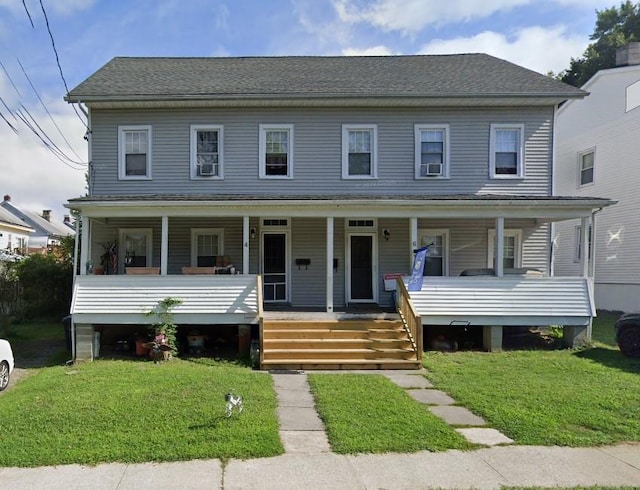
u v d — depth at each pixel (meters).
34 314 17.56
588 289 11.12
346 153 13.74
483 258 13.97
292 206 11.11
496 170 13.84
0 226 34.41
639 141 16.73
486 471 4.46
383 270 13.85
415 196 11.88
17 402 6.62
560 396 6.99
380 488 4.11
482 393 7.25
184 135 13.68
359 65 16.00
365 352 9.69
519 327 12.58
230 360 10.05
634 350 10.20
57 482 4.16
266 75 14.86
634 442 5.23
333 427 5.56
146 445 4.90
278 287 13.77
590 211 11.33
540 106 13.82
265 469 4.45
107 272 13.17
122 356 10.67
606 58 32.59
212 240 13.83
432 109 13.80
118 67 15.39
